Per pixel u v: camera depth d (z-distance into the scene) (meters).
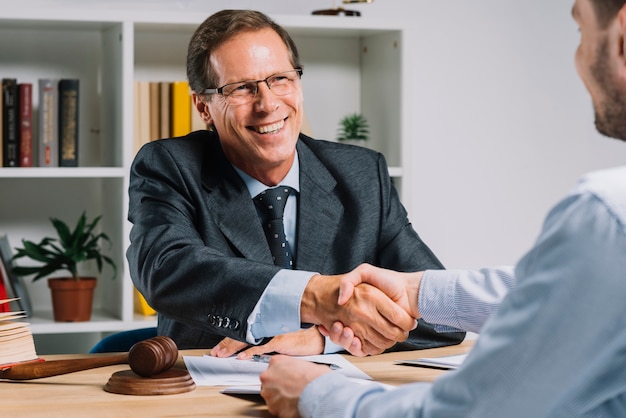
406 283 1.65
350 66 3.40
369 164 2.27
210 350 1.86
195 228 2.00
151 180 2.03
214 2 3.24
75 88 2.92
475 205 3.61
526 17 3.64
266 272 1.63
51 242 3.15
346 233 2.14
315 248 2.10
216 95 2.08
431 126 3.55
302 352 1.80
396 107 3.12
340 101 3.40
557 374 0.93
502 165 3.63
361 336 1.60
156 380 1.41
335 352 1.85
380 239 2.19
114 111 3.00
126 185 2.87
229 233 2.02
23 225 3.14
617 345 0.92
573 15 0.96
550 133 3.69
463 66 3.58
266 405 1.33
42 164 2.90
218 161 2.12
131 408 1.31
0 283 2.87
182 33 3.22
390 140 3.17
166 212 1.94
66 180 3.18
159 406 1.32
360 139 3.25
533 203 3.67
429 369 1.64
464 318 1.61
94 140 3.20
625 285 0.89
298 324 1.60
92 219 3.21
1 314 1.54
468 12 3.57
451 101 3.57
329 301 1.59
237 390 1.40
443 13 3.54
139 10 3.11
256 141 2.05
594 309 0.91
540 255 0.95
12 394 1.41
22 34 3.11
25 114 2.89
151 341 1.44
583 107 3.72
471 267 3.61
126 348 2.15
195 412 1.28
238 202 2.05
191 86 2.17
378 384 1.17
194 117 2.98
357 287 1.60
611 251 0.90
